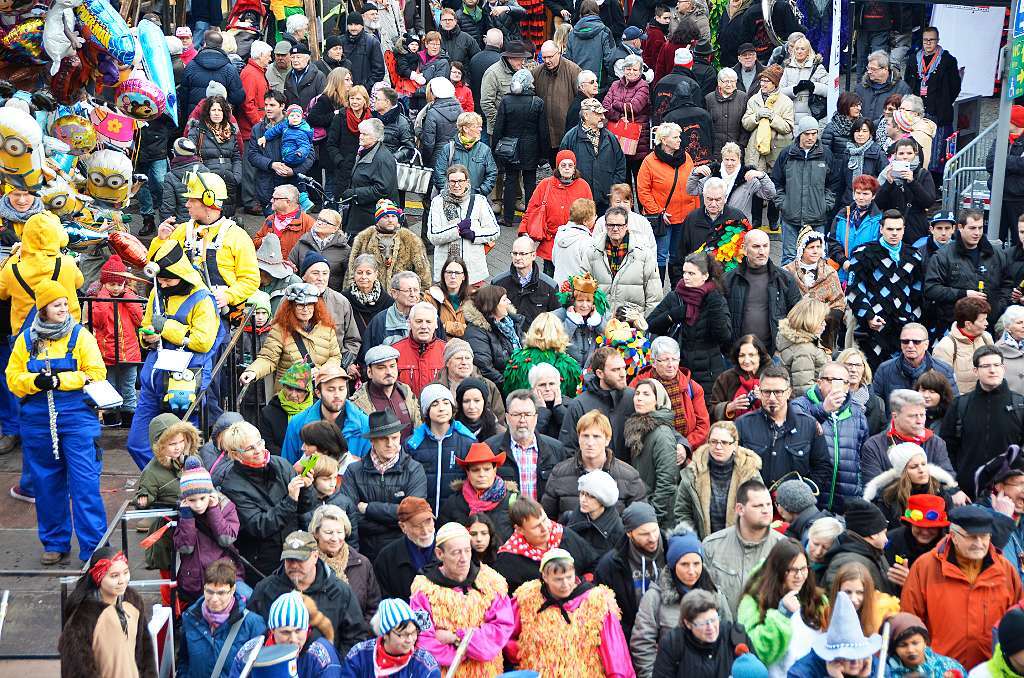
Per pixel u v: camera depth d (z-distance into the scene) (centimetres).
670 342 2703
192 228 2764
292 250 3359
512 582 2147
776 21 4847
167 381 2592
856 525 2172
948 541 2100
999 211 3638
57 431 2408
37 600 2362
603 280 3362
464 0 5159
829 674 1828
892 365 2978
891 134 4216
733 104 4181
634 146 4228
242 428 2244
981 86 4731
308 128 4075
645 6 5106
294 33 4650
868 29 4816
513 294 3180
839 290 3297
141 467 2645
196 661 1969
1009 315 2998
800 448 2555
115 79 2922
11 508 2672
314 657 1928
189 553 2161
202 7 5297
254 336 2933
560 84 4362
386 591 2195
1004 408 2756
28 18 2748
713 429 2392
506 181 4234
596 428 2373
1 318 2545
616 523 2281
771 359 2908
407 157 4009
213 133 4059
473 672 1988
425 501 2167
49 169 2747
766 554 2192
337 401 2553
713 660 1945
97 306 3014
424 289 3303
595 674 2008
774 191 3831
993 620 2078
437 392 2459
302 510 2262
